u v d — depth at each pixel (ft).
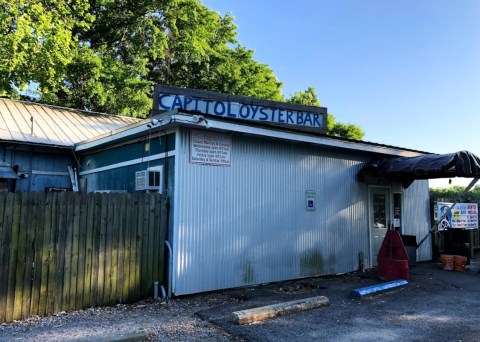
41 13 55.83
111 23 76.13
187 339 16.79
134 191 28.58
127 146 30.25
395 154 35.50
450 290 26.43
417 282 28.81
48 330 17.65
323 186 31.99
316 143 29.73
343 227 32.99
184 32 82.94
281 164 29.37
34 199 20.12
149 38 78.33
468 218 43.19
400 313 20.93
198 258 24.58
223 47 93.09
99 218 22.12
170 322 19.06
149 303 22.65
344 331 17.95
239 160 26.99
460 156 29.68
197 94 28.35
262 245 27.73
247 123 25.36
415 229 39.22
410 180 37.35
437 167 29.45
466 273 32.60
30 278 19.72
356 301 23.32
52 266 20.43
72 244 21.13
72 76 66.90
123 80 70.18
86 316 19.99
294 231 29.66
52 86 62.08
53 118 43.29
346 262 32.81
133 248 23.17
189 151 24.56
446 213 37.22
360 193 34.73
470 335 17.49
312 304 21.53
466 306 22.41
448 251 37.68
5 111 41.65
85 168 37.17
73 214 21.29
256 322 19.11
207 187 25.23
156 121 23.91
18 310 19.27
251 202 27.37
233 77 87.76
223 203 25.91
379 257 30.19
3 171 34.35
